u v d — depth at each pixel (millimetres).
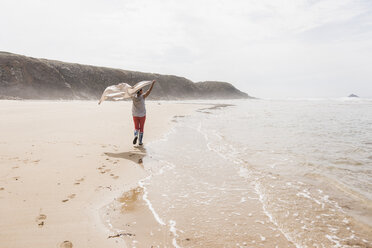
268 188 3934
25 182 3635
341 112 19641
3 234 2320
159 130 9539
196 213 3055
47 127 8383
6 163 4402
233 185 4059
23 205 2938
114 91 6629
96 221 2725
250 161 5469
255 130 10023
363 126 11008
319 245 2410
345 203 3402
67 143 6203
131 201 3344
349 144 7223
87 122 10086
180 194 3654
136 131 6660
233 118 15039
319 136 8570
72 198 3254
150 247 2297
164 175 4488
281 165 5172
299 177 4453
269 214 3061
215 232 2617
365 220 2936
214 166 5086
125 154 5652
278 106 31094
